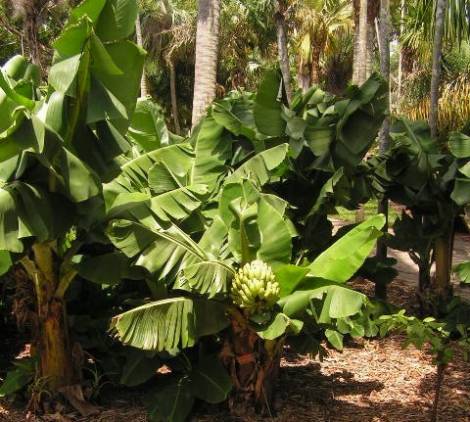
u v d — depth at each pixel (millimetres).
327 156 7266
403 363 8062
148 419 6066
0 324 8938
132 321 5219
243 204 5840
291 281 5633
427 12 11789
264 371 6148
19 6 16281
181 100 39969
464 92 18859
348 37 31469
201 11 10016
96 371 6570
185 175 7230
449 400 6781
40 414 6242
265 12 31031
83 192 5250
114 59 5520
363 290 12039
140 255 5641
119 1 5477
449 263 10086
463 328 5793
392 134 9984
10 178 5293
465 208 9703
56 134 5195
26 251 5406
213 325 5582
